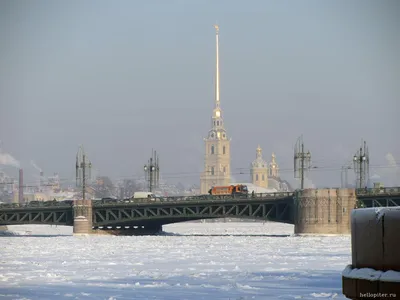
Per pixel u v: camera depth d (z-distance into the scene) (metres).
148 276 177.62
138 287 152.38
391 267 41.91
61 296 138.00
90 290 147.75
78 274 184.12
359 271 42.62
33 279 170.38
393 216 42.03
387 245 42.03
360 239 43.22
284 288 149.12
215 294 139.12
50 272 190.00
